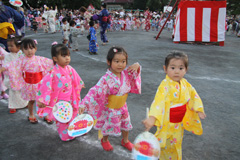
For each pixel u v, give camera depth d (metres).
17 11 6.09
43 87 2.71
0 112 3.79
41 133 3.10
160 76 5.77
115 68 2.29
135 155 1.71
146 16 22.33
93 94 2.40
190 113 2.26
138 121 3.41
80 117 2.65
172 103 2.09
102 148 2.73
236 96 4.49
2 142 2.85
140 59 7.68
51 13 16.36
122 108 2.52
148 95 4.49
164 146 2.08
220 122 3.40
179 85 2.10
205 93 4.61
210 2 11.51
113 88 2.37
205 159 2.52
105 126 2.52
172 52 2.04
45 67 3.39
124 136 2.70
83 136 3.02
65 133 2.87
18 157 2.54
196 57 8.41
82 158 2.52
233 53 9.65
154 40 13.27
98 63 7.10
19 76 3.47
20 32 6.02
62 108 2.79
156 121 1.95
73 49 9.27
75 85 3.00
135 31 20.67
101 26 10.50
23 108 3.97
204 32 11.99
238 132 3.12
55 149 2.71
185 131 3.15
